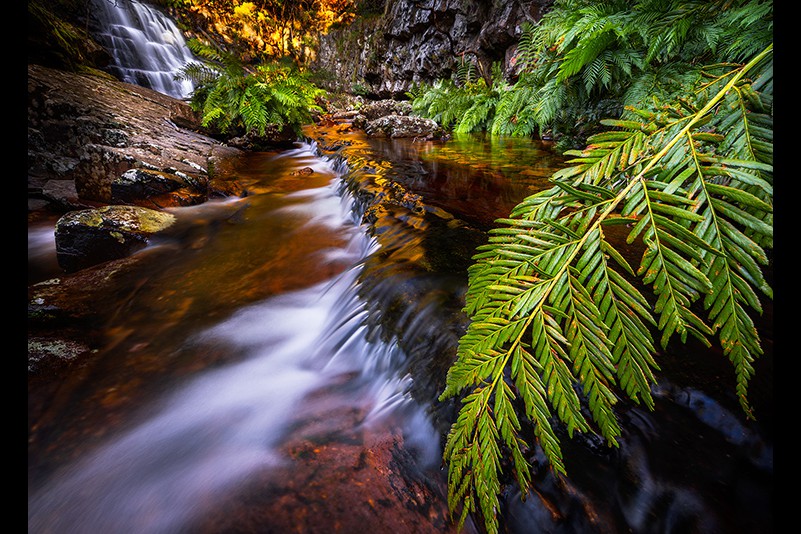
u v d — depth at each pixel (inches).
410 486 53.7
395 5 596.1
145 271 135.5
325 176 257.4
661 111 24.9
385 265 101.0
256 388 84.4
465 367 27.3
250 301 119.5
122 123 258.8
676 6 192.9
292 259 144.8
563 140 270.5
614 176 25.1
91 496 62.2
